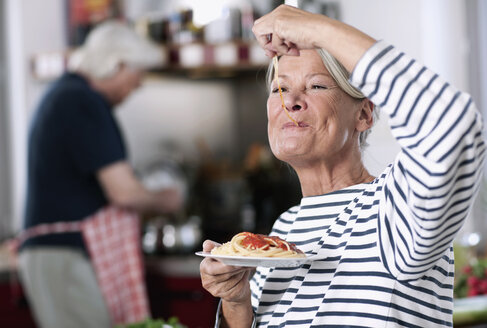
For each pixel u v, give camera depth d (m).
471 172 0.78
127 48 2.77
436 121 0.76
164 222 3.55
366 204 0.97
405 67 0.79
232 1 3.50
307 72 1.01
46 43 3.82
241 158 3.92
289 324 0.96
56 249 2.60
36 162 2.62
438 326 0.93
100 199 2.68
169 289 2.91
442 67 3.07
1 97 3.85
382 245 0.90
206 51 3.44
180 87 3.97
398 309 0.90
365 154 1.16
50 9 3.82
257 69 3.66
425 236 0.81
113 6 3.79
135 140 3.92
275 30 0.88
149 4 3.78
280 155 1.03
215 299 2.87
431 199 0.78
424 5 3.04
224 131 3.96
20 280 3.00
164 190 2.82
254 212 3.59
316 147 1.01
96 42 2.77
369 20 2.96
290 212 1.14
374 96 0.81
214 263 0.97
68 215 2.61
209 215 3.80
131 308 2.70
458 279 2.02
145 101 3.94
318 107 1.00
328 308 0.93
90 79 2.74
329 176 1.05
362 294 0.92
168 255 3.04
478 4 3.13
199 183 3.88
